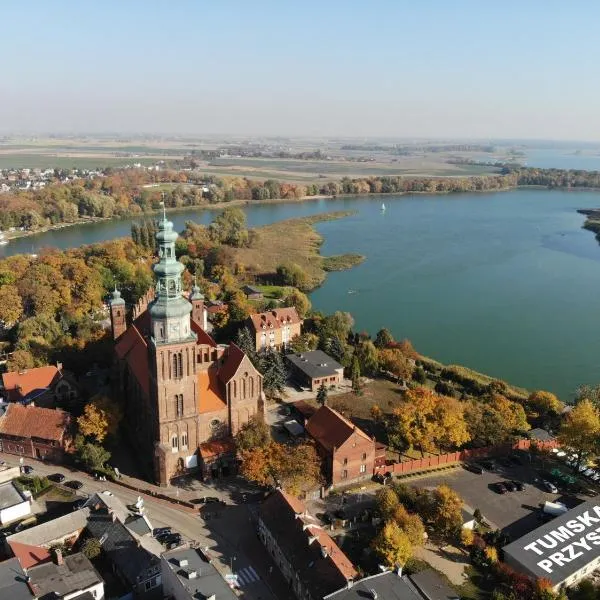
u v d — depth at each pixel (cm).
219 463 11925
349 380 17088
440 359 19525
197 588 8012
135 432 13088
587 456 12719
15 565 8381
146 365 12225
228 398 12062
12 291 19950
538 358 19638
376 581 8300
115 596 8744
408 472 12388
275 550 9581
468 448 13462
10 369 15250
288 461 10988
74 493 11212
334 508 11056
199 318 16438
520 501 11562
